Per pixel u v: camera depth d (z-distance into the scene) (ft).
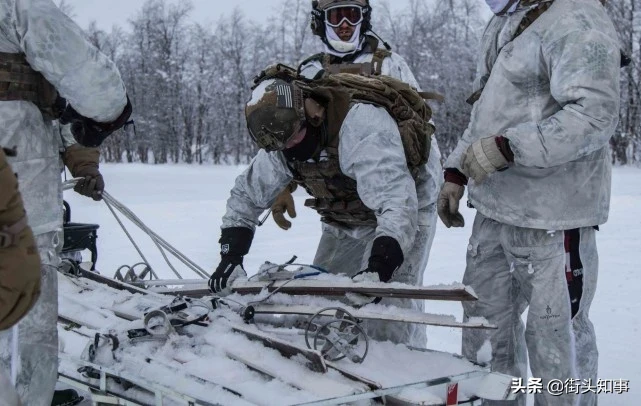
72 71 8.40
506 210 11.38
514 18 11.26
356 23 16.01
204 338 10.09
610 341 17.08
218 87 180.75
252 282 11.46
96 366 9.96
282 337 10.35
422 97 12.79
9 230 5.82
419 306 12.92
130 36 190.49
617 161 139.74
